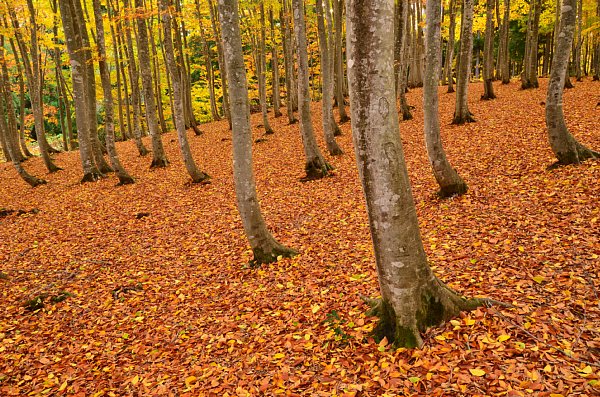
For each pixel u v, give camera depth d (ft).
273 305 18.90
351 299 17.56
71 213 39.42
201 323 18.66
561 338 12.07
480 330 13.12
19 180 57.36
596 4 70.64
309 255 23.88
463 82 47.26
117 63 82.79
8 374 16.44
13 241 33.09
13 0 50.90
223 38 21.21
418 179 33.58
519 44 102.42
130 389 14.52
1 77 73.56
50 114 102.58
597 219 19.13
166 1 41.98
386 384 11.81
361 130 11.95
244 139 22.54
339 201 32.78
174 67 43.27
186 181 46.93
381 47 11.04
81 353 17.52
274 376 13.56
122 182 48.55
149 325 19.29
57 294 23.06
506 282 15.92
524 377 10.80
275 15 91.35
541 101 50.55
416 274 13.47
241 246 27.66
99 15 47.98
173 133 87.45
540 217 21.16
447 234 22.39
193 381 14.25
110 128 47.60
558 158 26.96
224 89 75.56
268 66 113.19
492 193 26.37
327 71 45.16
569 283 14.83
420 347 13.07
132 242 31.01
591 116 38.42
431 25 24.68
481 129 43.75
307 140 40.22
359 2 10.84
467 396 10.60
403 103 58.39
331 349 14.39
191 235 31.09
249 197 23.31
